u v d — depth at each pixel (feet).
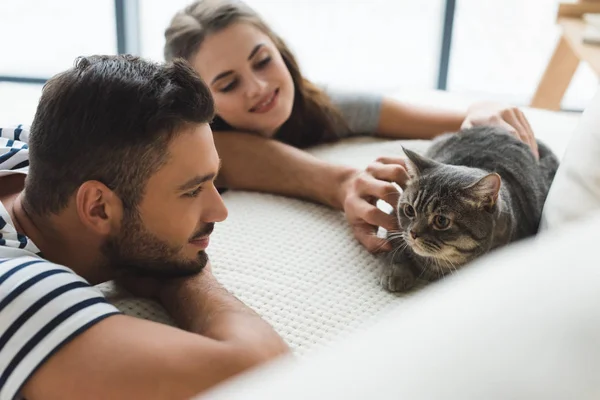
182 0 9.20
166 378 2.44
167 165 2.88
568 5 6.82
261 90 5.12
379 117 5.82
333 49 9.46
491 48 9.25
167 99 2.84
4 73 9.22
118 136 2.78
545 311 1.47
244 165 4.99
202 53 5.16
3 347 2.49
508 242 3.92
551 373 1.34
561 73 7.07
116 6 8.74
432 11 9.17
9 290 2.54
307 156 4.89
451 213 3.80
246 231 4.24
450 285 1.72
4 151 3.47
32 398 2.56
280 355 2.72
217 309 3.01
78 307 2.56
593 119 3.54
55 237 3.14
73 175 2.87
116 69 2.93
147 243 3.09
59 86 2.90
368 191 4.22
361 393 1.30
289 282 3.70
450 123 5.67
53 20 9.51
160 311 3.34
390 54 9.43
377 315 3.46
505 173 4.17
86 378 2.44
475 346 1.39
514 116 5.13
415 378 1.33
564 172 3.62
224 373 2.51
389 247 4.04
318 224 4.41
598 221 1.89
